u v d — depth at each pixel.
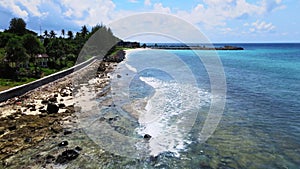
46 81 26.80
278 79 31.33
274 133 13.25
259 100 20.31
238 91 23.95
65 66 41.25
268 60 60.91
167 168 9.70
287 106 18.47
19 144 11.45
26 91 22.11
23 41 36.66
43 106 17.83
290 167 9.80
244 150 11.26
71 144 11.61
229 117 15.90
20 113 15.99
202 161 10.26
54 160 10.06
